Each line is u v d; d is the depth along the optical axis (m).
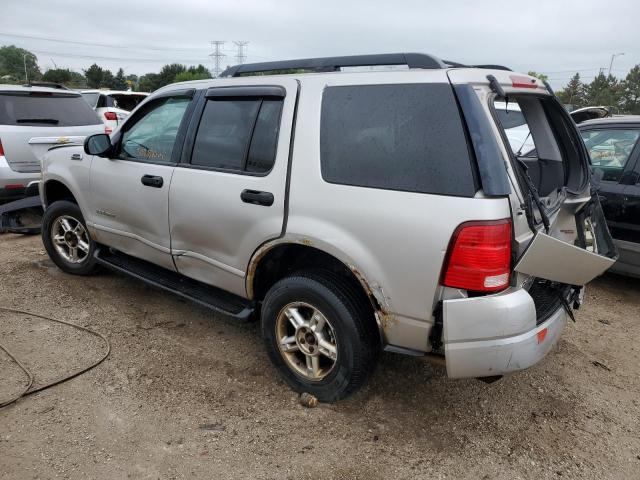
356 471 2.56
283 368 3.17
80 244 4.70
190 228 3.47
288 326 3.16
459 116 2.42
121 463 2.55
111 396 3.07
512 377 3.45
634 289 5.17
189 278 3.89
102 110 13.69
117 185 3.99
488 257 2.33
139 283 4.77
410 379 3.36
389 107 2.62
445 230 2.37
